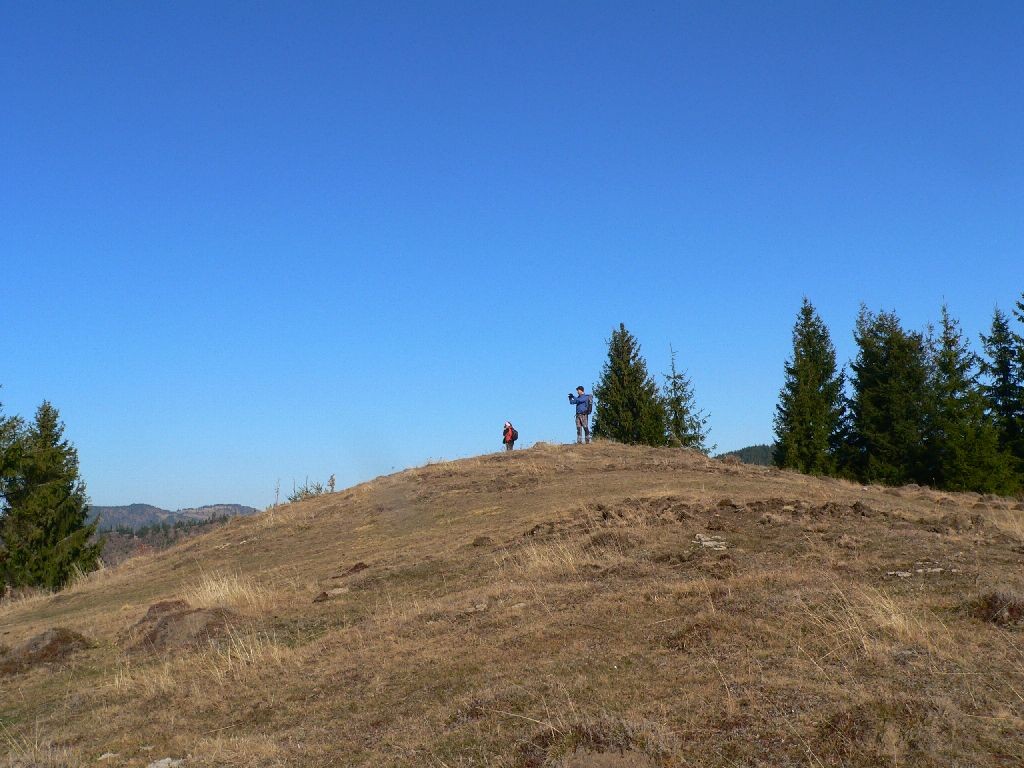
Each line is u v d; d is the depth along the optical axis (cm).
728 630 732
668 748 520
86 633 1210
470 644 835
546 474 2333
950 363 4328
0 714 879
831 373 5012
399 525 1955
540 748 550
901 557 966
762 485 1912
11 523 4222
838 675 606
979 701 538
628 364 4403
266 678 853
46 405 4812
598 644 762
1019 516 1475
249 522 2495
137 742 729
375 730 657
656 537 1259
